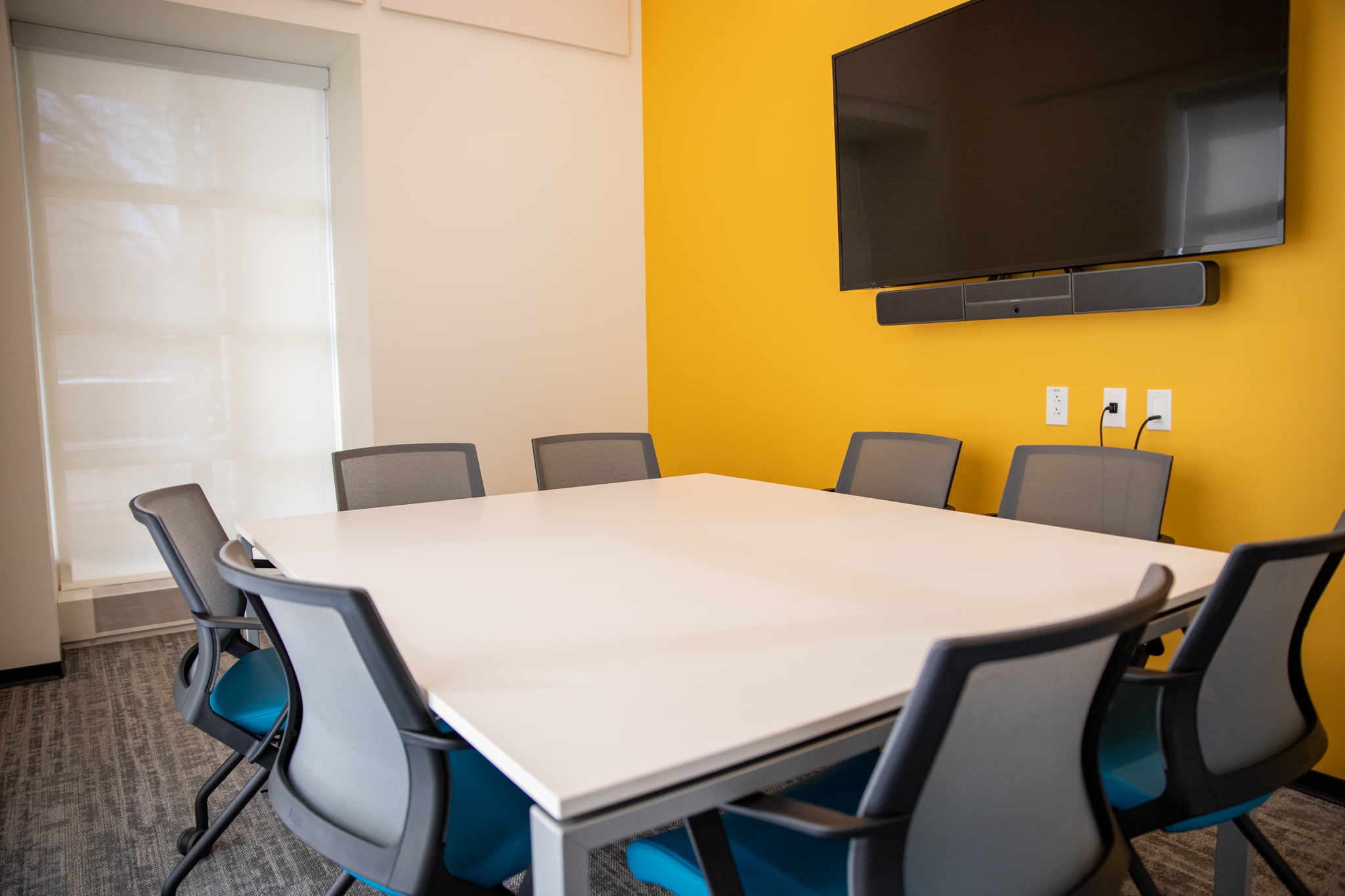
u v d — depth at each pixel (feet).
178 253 13.56
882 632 4.86
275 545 7.47
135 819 7.81
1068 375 9.79
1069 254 9.32
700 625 5.07
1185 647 4.44
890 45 10.91
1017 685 3.15
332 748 4.50
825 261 12.66
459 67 14.10
